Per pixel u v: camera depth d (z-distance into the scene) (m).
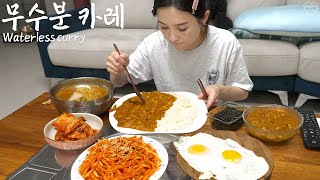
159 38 1.56
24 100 3.06
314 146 0.99
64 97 1.33
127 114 1.24
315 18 2.42
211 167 0.90
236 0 3.00
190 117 1.19
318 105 2.63
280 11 2.57
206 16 1.34
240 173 0.86
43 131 1.15
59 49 2.92
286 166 0.93
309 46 2.44
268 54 2.45
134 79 1.62
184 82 1.61
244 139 1.01
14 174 0.97
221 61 1.51
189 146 0.99
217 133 1.05
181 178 0.92
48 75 3.14
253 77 2.61
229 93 1.44
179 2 1.17
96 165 0.95
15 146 1.11
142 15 3.28
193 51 1.50
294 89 2.59
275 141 1.03
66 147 1.05
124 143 1.03
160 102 1.31
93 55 2.85
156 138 1.10
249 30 2.58
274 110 1.16
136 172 0.92
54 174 0.96
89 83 1.43
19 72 3.79
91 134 1.10
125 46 2.77
